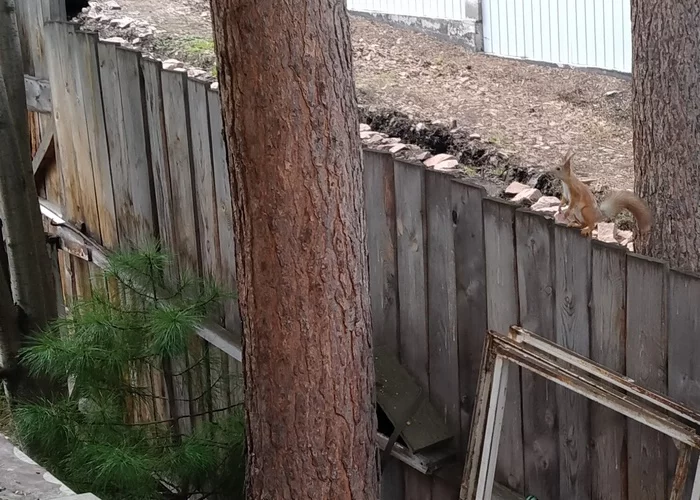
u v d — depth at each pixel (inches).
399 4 431.5
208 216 238.1
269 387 156.7
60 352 219.9
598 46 362.3
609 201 187.6
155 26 391.5
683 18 189.2
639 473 154.3
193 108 234.4
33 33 309.3
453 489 181.3
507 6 387.9
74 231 301.1
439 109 325.4
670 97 194.4
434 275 182.2
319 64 144.8
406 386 188.7
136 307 245.0
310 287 151.4
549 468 169.3
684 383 143.6
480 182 262.1
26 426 218.1
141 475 201.6
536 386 168.4
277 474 160.4
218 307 240.1
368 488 163.2
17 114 263.7
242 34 143.6
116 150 272.5
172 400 252.7
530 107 331.6
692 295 139.8
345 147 150.2
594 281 153.9
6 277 276.5
